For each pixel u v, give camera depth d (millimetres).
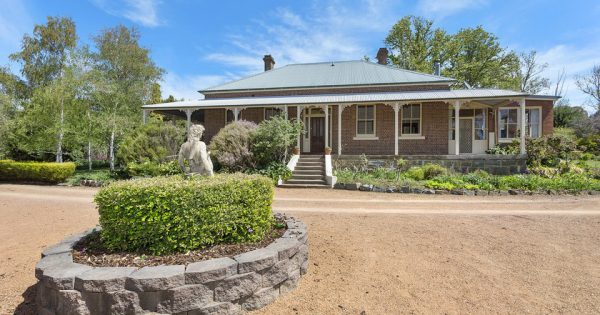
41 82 30031
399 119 18453
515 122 20328
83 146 20500
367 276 4199
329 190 12547
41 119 17484
